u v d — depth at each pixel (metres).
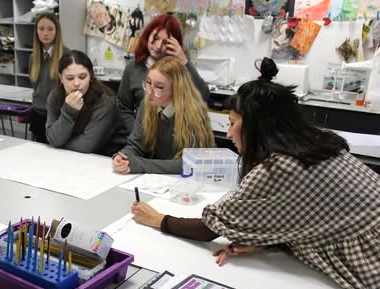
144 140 2.03
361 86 3.57
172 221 1.24
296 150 1.04
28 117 3.38
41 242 0.93
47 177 1.70
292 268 1.09
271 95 1.06
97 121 2.16
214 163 1.70
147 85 1.93
